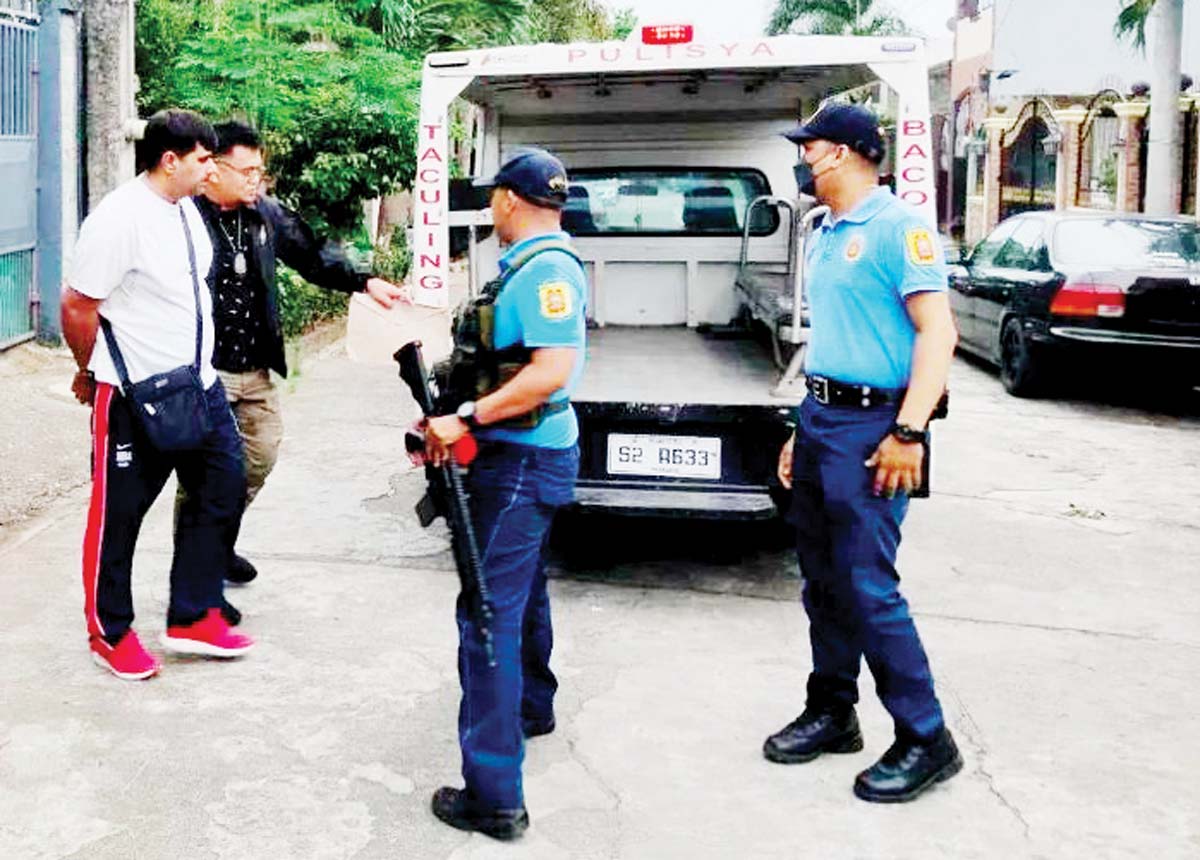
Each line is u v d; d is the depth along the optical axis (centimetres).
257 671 425
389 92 1235
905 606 344
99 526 404
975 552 580
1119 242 967
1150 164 1518
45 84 911
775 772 362
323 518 609
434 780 353
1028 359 957
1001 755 374
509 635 322
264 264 464
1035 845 323
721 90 668
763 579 541
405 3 1548
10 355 886
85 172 960
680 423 511
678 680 427
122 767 354
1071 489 701
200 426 402
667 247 723
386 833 324
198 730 379
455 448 316
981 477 725
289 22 1204
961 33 2919
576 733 385
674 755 371
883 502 337
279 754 365
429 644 452
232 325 461
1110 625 488
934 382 325
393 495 652
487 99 683
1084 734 389
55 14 903
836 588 360
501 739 320
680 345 671
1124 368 908
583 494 512
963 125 2909
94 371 400
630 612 496
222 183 446
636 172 720
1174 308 893
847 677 367
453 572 532
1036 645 465
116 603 411
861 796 346
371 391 940
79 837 318
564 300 316
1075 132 2214
